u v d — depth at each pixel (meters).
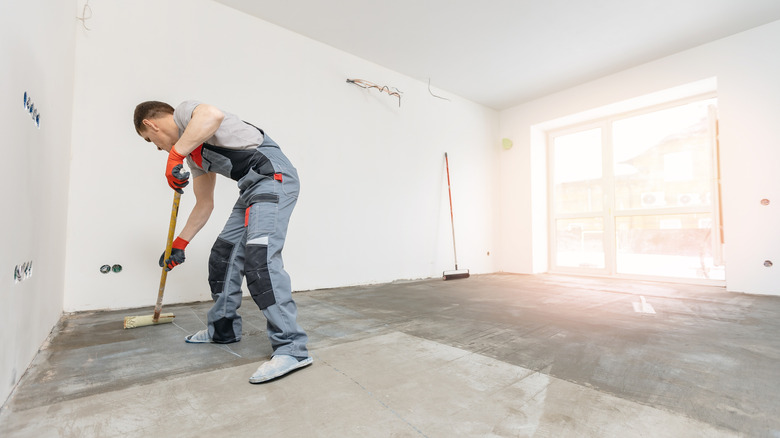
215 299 1.50
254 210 1.22
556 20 3.21
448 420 0.86
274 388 1.05
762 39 3.25
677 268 3.98
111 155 2.32
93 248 2.24
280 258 1.26
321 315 2.12
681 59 3.71
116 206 2.32
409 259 4.09
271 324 1.21
